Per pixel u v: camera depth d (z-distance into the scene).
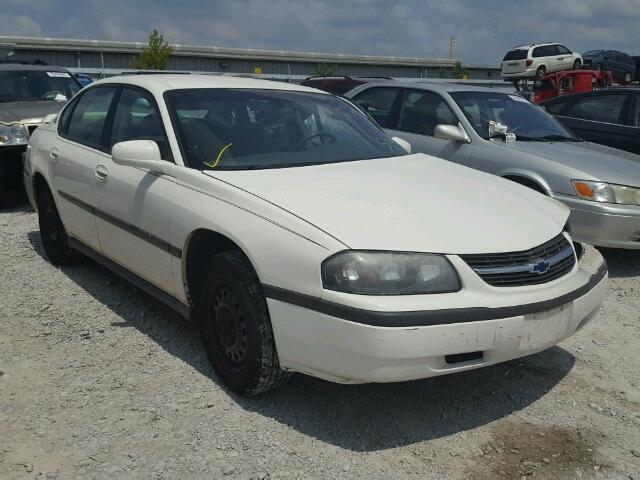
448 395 3.49
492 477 2.79
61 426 3.12
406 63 43.94
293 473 2.79
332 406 3.34
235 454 2.91
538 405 3.41
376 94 7.88
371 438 3.06
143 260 4.01
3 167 7.70
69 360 3.81
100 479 2.74
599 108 8.73
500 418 3.27
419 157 4.38
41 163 5.24
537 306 3.01
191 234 3.49
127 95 4.50
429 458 2.92
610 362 3.96
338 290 2.82
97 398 3.38
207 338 3.55
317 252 2.89
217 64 38.38
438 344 2.80
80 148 4.77
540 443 3.06
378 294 2.79
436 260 2.90
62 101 9.22
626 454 2.99
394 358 2.77
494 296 2.93
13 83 9.20
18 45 32.38
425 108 7.23
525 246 3.12
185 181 3.63
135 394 3.42
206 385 3.52
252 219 3.17
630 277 5.76
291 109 4.35
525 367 3.85
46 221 5.46
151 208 3.79
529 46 29.00
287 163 3.83
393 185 3.54
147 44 36.16
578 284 3.29
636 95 8.41
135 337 4.12
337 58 41.56
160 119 4.00
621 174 5.71
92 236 4.60
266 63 39.84
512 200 3.60
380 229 2.97
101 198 4.33
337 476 2.77
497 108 7.08
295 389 3.49
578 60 30.03
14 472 2.78
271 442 3.01
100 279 5.19
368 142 4.43
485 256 2.99
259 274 3.08
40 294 4.86
